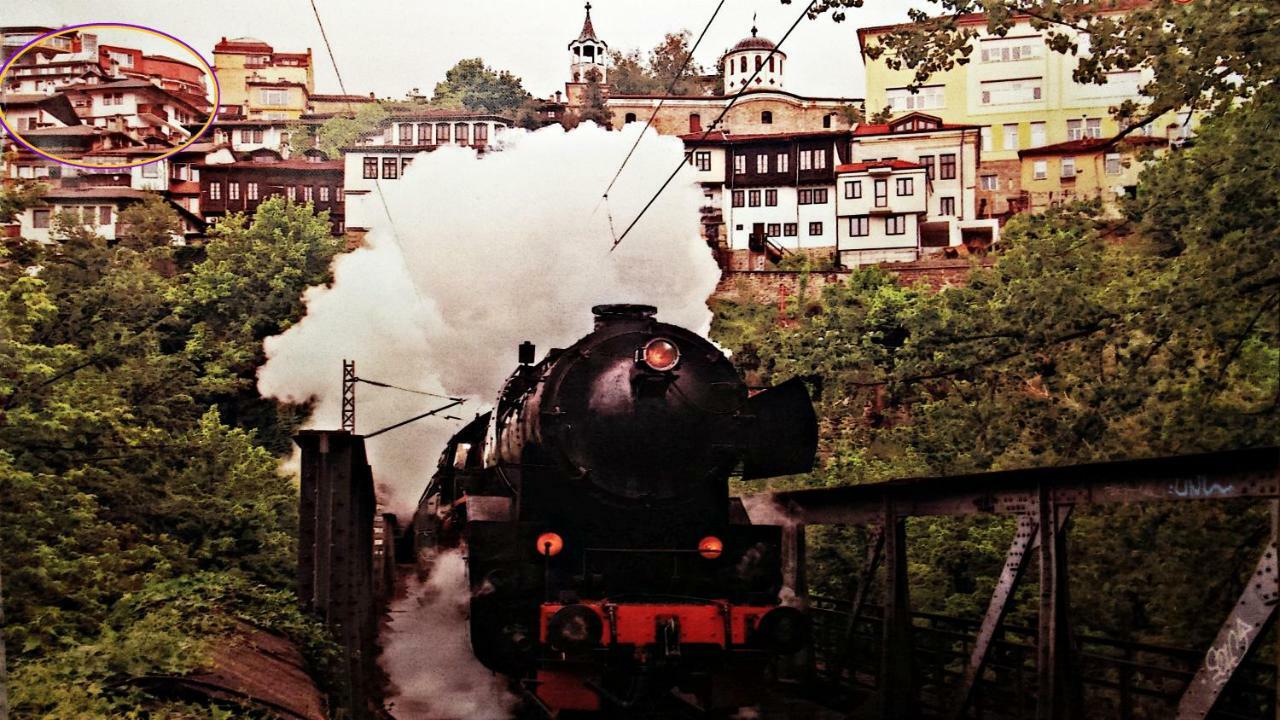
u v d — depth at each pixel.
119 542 15.43
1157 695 9.36
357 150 65.00
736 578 12.23
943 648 14.78
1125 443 14.77
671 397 12.39
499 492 14.22
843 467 23.09
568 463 12.11
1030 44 63.66
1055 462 15.45
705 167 64.31
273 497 21.47
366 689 13.90
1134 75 61.91
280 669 11.09
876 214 61.78
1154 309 14.64
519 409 13.27
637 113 74.44
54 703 8.47
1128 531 14.35
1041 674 9.04
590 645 11.00
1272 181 13.66
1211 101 14.62
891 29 15.54
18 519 12.59
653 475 12.25
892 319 21.64
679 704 12.03
